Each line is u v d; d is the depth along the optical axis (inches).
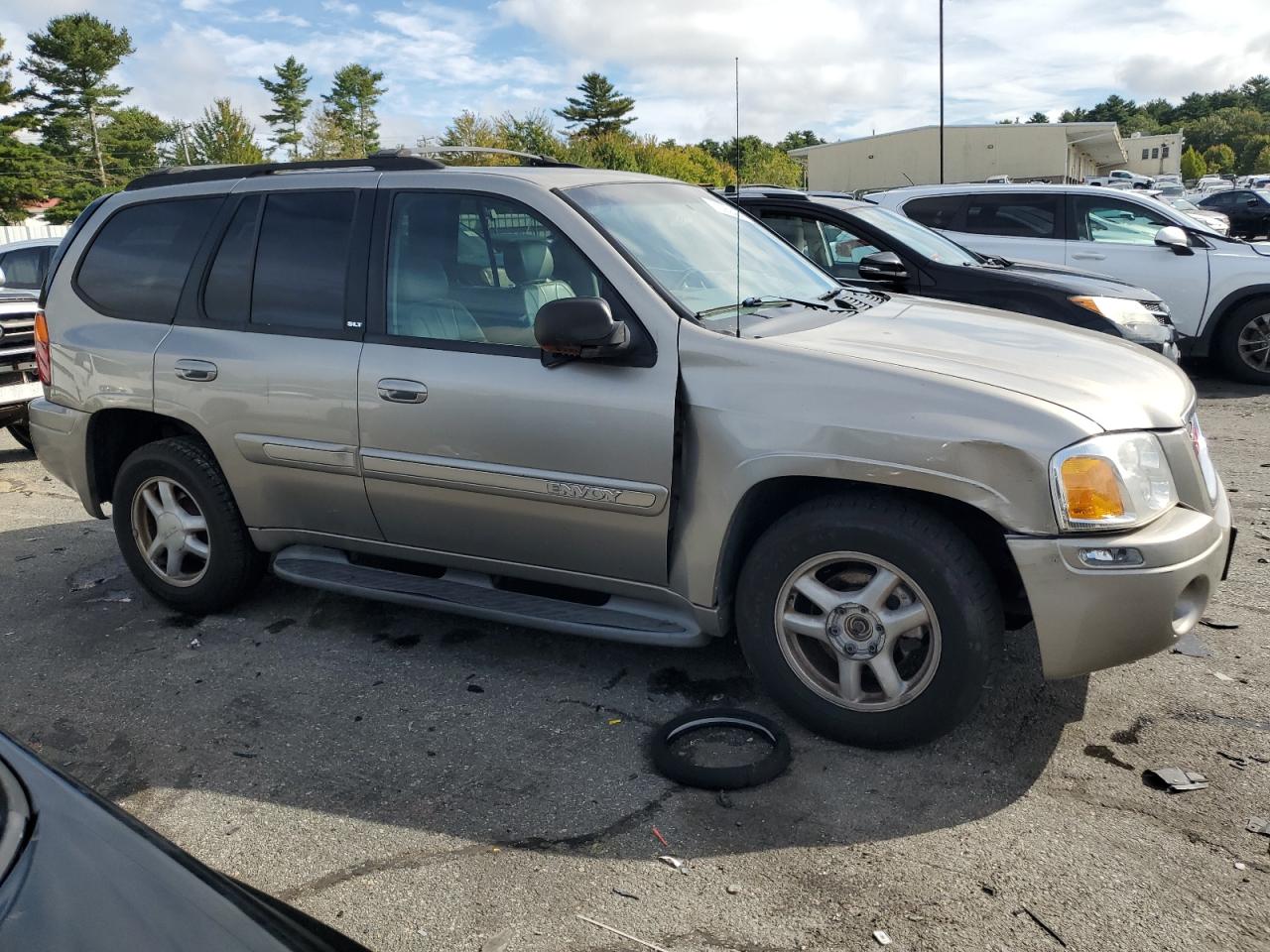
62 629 180.4
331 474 157.5
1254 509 222.2
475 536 149.9
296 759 134.4
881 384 122.6
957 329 148.9
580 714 143.4
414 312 150.8
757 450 126.8
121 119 2192.4
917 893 103.3
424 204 152.9
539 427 137.9
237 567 175.3
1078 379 126.9
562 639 168.4
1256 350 372.2
